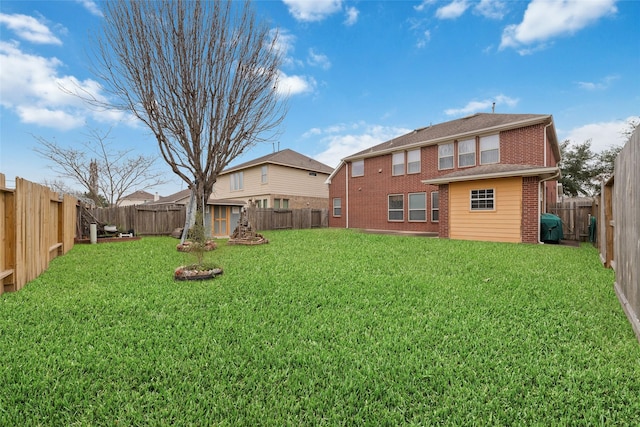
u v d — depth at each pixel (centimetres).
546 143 1338
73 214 930
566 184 2491
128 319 330
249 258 707
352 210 1998
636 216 305
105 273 550
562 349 260
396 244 952
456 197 1238
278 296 412
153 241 1105
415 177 1673
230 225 1619
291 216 1980
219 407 191
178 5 887
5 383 211
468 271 560
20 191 456
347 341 279
